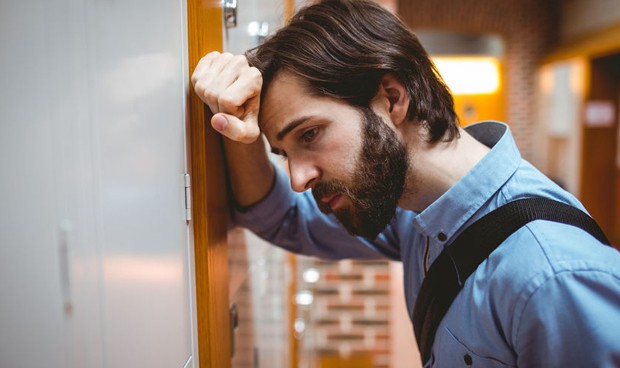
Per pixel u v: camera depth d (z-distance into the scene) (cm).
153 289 68
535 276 71
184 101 81
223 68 80
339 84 81
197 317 88
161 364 71
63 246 47
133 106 61
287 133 84
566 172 699
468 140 95
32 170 45
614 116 639
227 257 102
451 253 87
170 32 75
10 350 45
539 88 743
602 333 67
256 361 145
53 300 47
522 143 761
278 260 192
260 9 146
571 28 682
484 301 80
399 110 86
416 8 725
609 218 656
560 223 77
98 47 53
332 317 392
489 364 81
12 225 44
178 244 78
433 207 88
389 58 83
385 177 84
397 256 126
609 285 69
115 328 56
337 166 84
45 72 46
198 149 85
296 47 82
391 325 390
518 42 740
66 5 47
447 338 88
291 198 120
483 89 748
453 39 851
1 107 43
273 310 179
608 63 628
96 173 52
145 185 65
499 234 80
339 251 127
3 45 43
